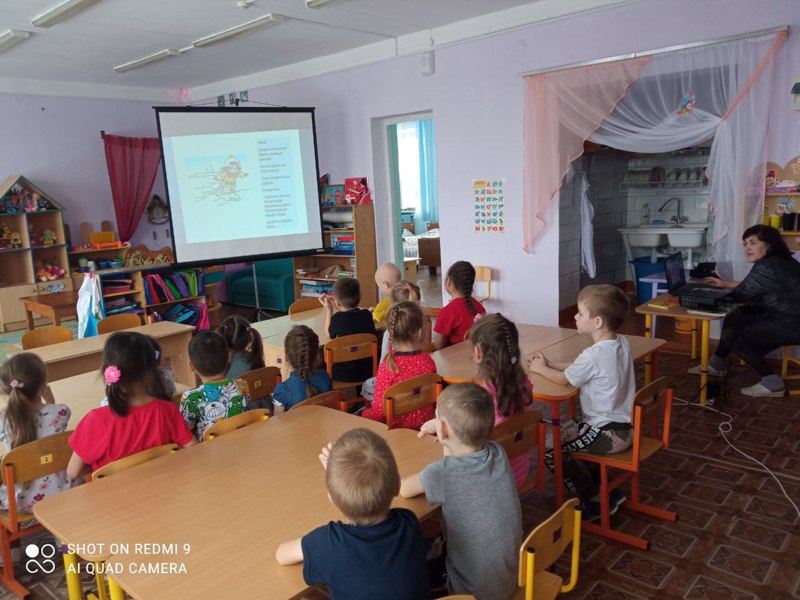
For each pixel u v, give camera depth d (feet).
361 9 16.03
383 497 4.02
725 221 13.98
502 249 18.35
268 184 20.38
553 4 15.74
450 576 4.91
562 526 4.80
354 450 4.15
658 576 7.07
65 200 24.56
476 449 5.00
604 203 22.63
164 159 18.98
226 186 19.81
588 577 7.11
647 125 15.10
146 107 26.73
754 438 10.56
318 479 5.57
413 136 37.19
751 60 13.14
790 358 13.12
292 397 8.33
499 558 4.79
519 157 17.44
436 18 17.26
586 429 7.75
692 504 8.57
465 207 18.97
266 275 24.64
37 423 7.13
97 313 15.84
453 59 18.34
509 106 17.37
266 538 4.62
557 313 17.48
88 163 25.14
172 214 19.25
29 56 19.38
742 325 12.37
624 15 14.85
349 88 21.48
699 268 14.15
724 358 12.87
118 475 5.78
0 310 21.81
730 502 8.59
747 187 13.57
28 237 22.34
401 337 8.27
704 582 6.93
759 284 11.84
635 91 15.14
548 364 8.68
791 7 12.66
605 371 7.64
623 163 23.50
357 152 21.89
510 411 6.67
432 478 4.86
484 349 6.73
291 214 20.83
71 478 6.41
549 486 9.14
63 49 18.75
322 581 4.00
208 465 5.93
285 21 16.78
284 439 6.52
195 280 20.79
